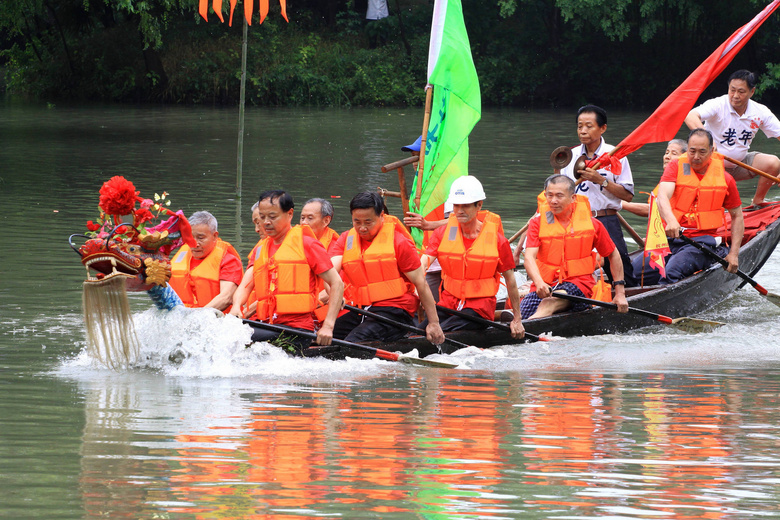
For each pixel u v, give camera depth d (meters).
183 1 69.31
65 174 39.41
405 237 16.73
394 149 51.16
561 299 18.73
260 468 10.35
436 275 19.41
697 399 13.93
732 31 85.12
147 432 11.67
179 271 17.08
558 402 13.60
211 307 16.47
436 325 16.58
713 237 21.67
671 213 20.69
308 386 14.29
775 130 24.03
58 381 14.22
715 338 18.64
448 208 19.64
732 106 23.77
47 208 31.14
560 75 89.94
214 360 15.20
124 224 14.71
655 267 20.98
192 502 9.32
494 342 17.61
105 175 39.28
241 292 16.77
